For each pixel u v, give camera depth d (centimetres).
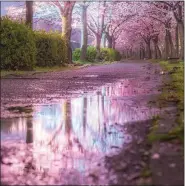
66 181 470
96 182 459
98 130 746
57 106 1066
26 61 2372
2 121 835
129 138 655
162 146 544
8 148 614
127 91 1421
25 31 2348
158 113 860
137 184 424
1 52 2266
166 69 2678
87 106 1062
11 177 485
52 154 586
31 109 1005
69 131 746
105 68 3394
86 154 581
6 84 1641
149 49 7825
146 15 5484
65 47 3344
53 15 5753
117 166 505
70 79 2011
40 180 474
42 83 1734
